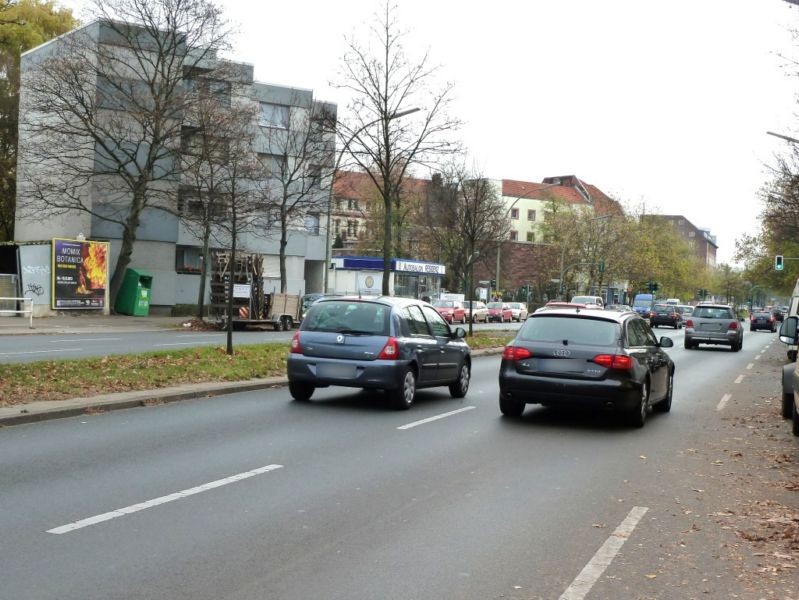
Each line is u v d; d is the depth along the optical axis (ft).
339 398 43.75
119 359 51.42
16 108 147.54
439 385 44.52
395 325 40.16
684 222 590.96
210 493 22.16
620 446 32.14
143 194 127.65
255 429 32.78
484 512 21.21
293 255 168.35
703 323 109.40
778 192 101.30
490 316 192.03
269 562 16.67
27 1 150.71
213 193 120.16
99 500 20.98
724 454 31.09
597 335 36.42
